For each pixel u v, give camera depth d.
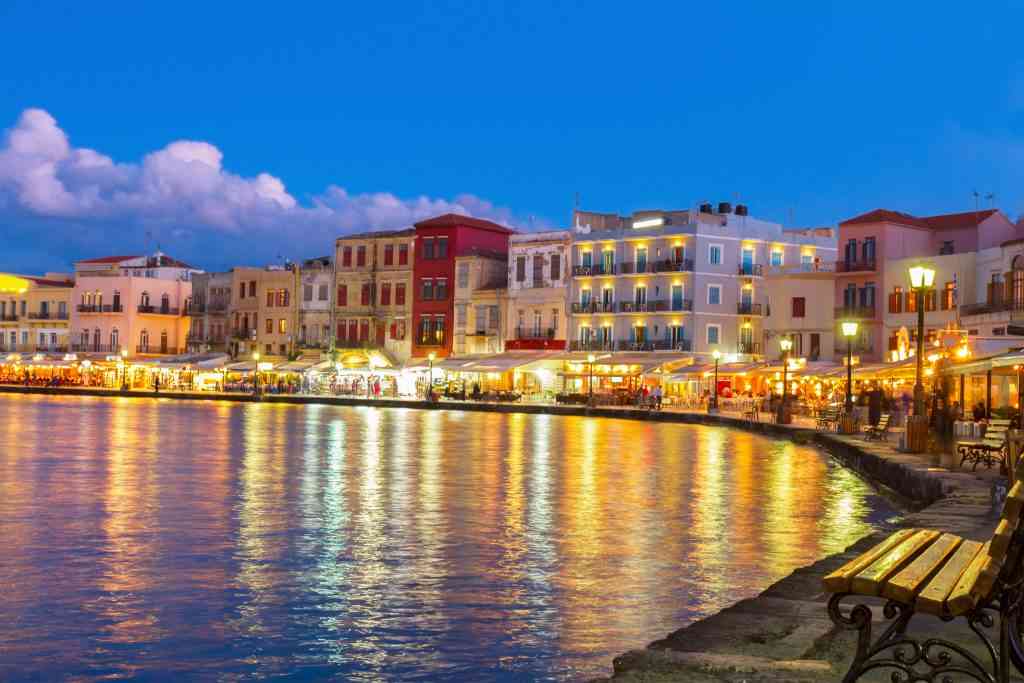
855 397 72.50
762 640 9.17
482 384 108.12
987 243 85.75
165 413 74.38
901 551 6.95
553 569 16.00
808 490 28.12
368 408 91.75
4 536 18.81
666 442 49.06
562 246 109.00
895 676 6.69
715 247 101.00
